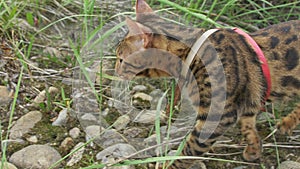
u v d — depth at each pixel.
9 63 1.26
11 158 1.05
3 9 1.35
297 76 1.02
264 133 1.14
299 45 1.02
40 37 1.35
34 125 1.14
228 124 1.00
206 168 1.06
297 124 1.13
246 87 1.00
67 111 1.16
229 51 0.99
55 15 1.40
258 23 1.41
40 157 1.05
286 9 1.44
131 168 1.04
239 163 1.07
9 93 1.20
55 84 1.24
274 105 1.18
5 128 1.13
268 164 1.07
